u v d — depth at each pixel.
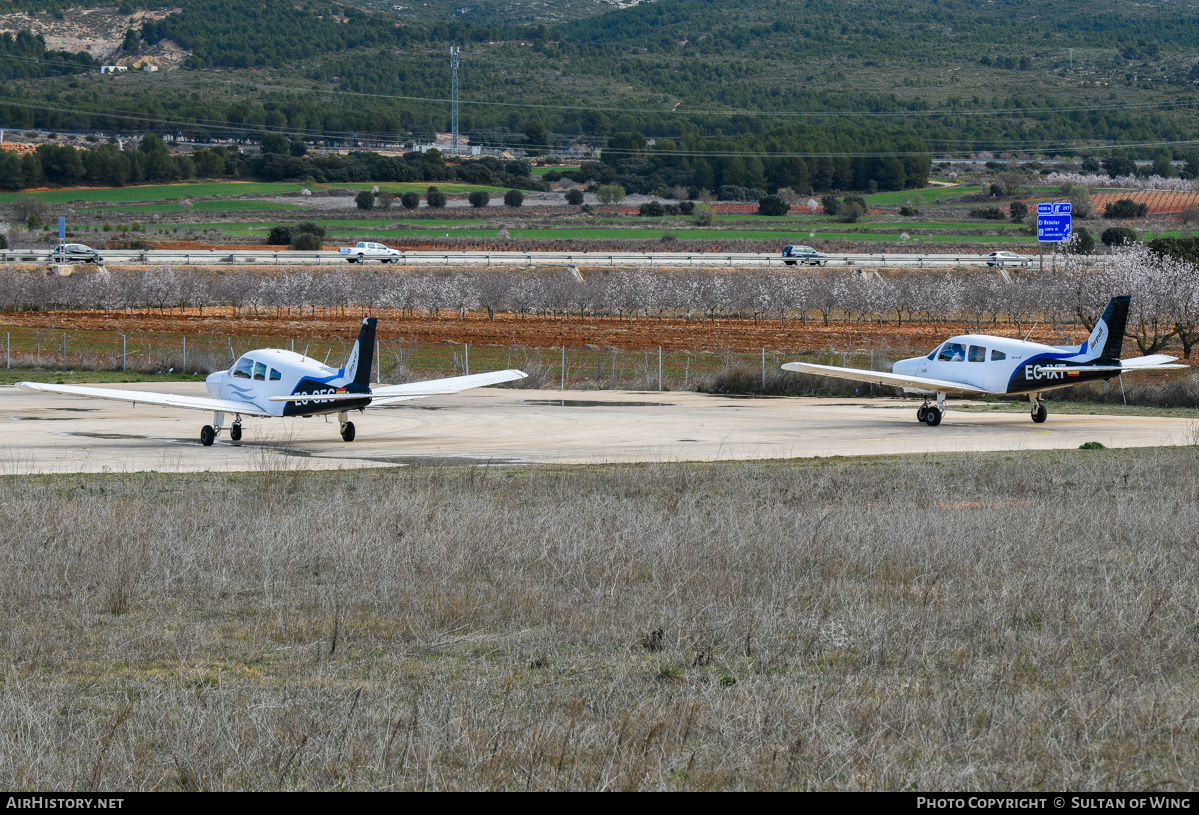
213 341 116.81
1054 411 71.12
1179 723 15.12
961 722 15.28
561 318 162.00
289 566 25.84
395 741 14.72
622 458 48.53
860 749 14.23
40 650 19.55
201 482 40.12
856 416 67.88
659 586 24.12
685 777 13.70
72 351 109.25
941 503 34.62
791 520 29.86
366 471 43.91
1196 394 73.00
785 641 19.89
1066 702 15.87
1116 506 32.06
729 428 61.38
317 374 52.72
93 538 27.62
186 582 24.70
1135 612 20.81
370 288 167.50
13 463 46.66
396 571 25.23
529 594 23.09
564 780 13.59
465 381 57.66
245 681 17.77
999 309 146.25
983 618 21.12
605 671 18.30
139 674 18.25
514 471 43.09
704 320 159.38
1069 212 154.75
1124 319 59.81
